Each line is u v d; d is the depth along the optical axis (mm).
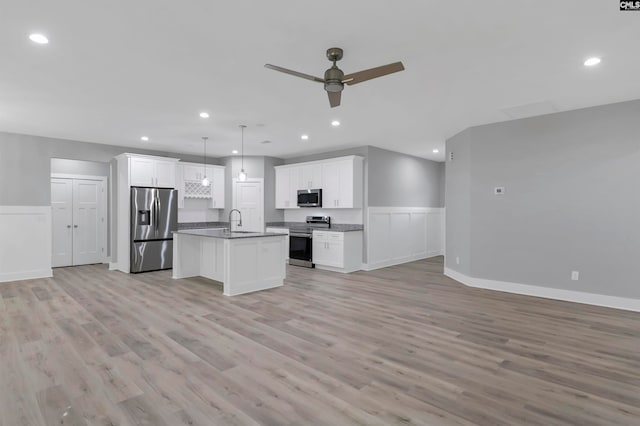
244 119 4996
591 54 2928
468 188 5492
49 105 4312
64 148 6332
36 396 2262
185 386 2400
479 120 5051
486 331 3477
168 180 7020
